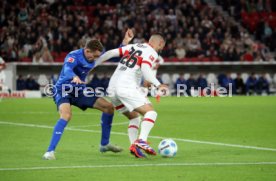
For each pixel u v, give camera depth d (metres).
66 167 13.71
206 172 13.11
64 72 15.38
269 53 52.78
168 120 27.47
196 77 50.44
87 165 14.04
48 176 12.52
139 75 15.70
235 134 21.75
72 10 50.41
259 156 15.80
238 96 47.62
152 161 14.72
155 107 35.66
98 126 24.61
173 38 50.34
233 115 30.22
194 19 51.47
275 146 18.16
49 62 47.00
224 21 53.81
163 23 50.16
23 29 48.31
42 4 50.44
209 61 50.41
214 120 27.48
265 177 12.55
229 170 13.39
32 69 48.25
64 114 15.27
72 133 21.83
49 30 48.38
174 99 43.47
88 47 15.54
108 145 16.09
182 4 52.28
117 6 51.50
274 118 28.61
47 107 35.31
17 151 16.66
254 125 25.20
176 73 51.03
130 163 14.37
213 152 16.61
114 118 28.39
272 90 50.62
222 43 51.47
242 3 56.41
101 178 12.30
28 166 13.87
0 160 14.86
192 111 32.75
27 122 26.14
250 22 55.72
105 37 47.50
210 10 53.31
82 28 48.72
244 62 50.59
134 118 16.08
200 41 50.97
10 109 33.72
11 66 45.38
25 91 45.47
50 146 15.05
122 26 49.41
